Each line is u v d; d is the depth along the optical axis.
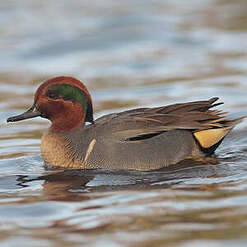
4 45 25.52
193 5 30.62
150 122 13.28
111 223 9.70
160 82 21.19
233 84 20.30
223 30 26.47
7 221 10.16
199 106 13.82
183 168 13.01
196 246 8.62
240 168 12.73
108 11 29.75
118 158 13.10
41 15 29.42
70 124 13.79
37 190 11.89
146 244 8.77
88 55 24.66
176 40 25.80
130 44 25.59
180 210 10.09
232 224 9.35
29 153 14.93
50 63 23.84
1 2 31.48
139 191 11.41
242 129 16.03
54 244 9.00
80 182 12.32
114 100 19.67
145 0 31.69
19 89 20.97
